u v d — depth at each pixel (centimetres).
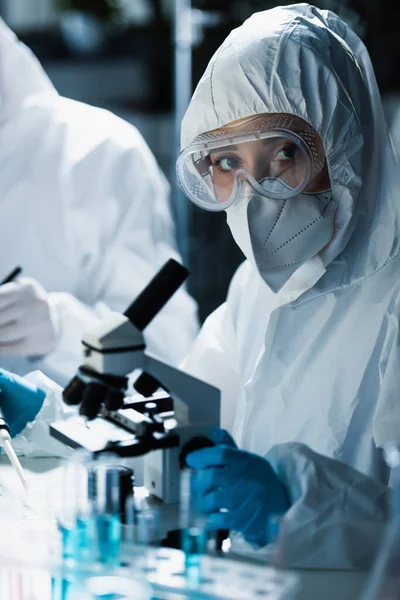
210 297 454
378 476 184
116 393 150
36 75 286
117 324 148
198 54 356
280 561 145
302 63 183
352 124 184
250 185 179
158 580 135
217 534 152
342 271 189
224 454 151
